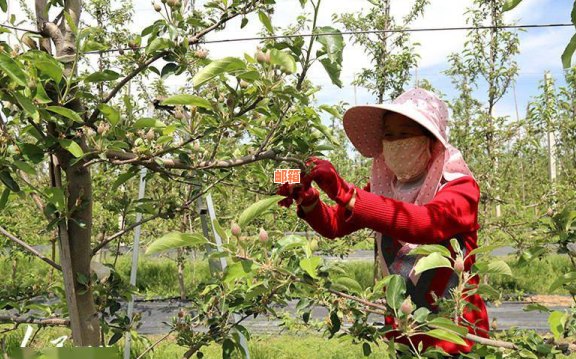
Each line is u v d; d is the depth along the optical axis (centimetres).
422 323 149
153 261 1055
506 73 737
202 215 310
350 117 223
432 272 196
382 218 176
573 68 792
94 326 177
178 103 163
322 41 167
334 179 179
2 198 163
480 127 725
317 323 300
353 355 482
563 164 1060
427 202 201
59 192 155
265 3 182
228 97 167
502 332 196
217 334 228
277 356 495
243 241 138
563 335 162
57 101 162
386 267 213
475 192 196
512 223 641
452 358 190
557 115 819
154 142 181
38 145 153
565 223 179
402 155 208
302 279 152
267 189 237
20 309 227
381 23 671
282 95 158
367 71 687
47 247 926
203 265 1032
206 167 181
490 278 870
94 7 627
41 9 169
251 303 211
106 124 174
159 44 165
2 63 118
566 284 180
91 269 187
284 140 188
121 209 226
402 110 194
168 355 489
